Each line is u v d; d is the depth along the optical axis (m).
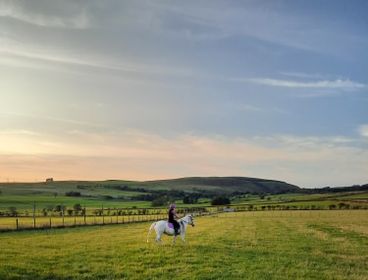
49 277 22.41
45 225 68.19
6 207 166.88
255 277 23.08
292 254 32.78
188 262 27.72
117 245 36.34
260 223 78.69
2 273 22.53
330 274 24.67
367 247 38.22
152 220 99.19
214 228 63.69
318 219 93.94
